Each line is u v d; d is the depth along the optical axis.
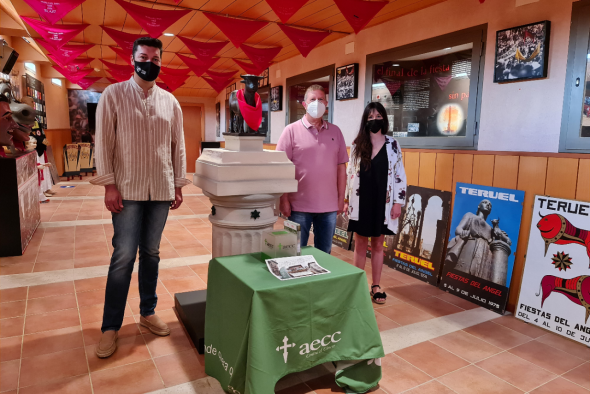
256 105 2.41
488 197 3.15
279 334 1.69
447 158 3.52
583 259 2.52
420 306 3.06
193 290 3.21
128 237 2.20
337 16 4.46
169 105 2.28
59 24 4.60
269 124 7.92
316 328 1.80
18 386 1.92
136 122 2.13
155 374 2.05
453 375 2.12
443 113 3.90
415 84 4.21
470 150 3.41
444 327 2.70
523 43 2.99
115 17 4.78
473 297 3.15
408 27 4.20
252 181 2.29
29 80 8.19
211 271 2.03
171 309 2.86
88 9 4.46
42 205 6.80
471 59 3.50
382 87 4.65
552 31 2.85
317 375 2.10
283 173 2.41
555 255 2.67
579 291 2.52
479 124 3.45
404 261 3.89
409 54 4.18
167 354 2.24
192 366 2.13
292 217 2.79
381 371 2.06
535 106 2.99
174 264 3.88
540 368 2.20
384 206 2.93
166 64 7.81
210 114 14.01
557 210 2.68
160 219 2.36
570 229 2.59
